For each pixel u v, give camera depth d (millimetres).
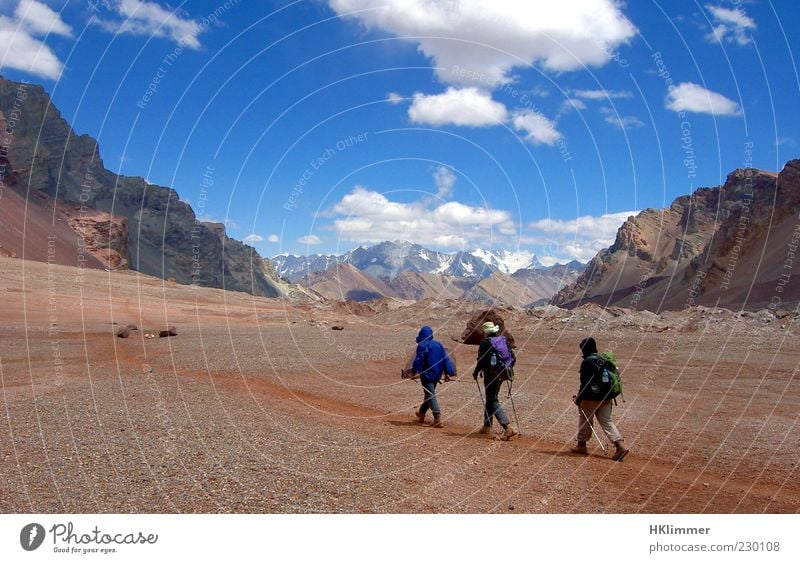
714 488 6930
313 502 5934
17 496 5820
